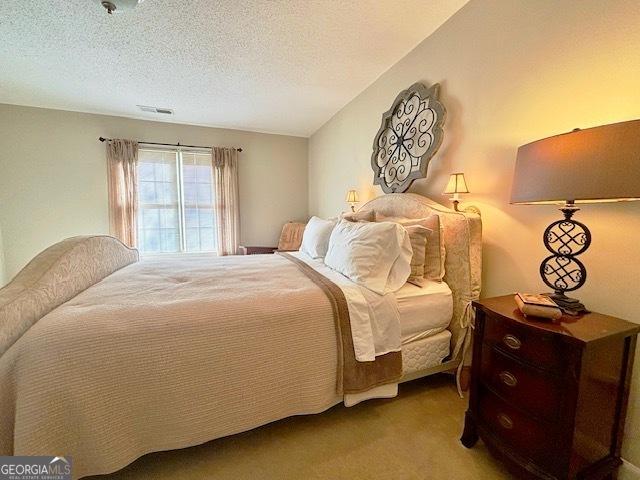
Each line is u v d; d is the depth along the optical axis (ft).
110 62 7.75
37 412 2.90
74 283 4.84
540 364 3.18
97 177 11.89
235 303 4.07
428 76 6.79
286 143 14.88
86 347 3.17
